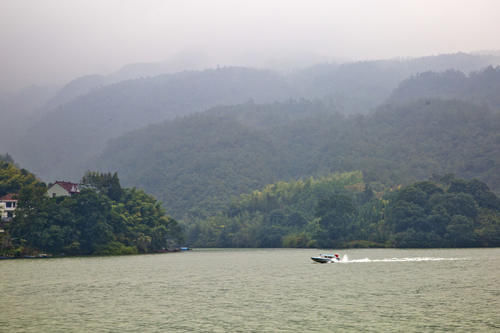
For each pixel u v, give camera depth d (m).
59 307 68.69
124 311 65.44
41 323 58.56
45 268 128.00
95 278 103.69
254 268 127.00
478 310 64.25
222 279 101.19
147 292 82.62
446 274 104.81
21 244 172.50
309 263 142.38
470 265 125.75
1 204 194.38
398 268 119.94
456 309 65.00
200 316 61.91
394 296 76.00
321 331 53.97
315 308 66.69
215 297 76.69
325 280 97.62
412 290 82.00
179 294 80.06
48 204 179.88
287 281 96.69
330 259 144.50
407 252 190.00
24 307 68.81
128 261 157.12
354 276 103.81
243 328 55.50
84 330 55.09
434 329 54.38
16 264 141.88
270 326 56.38
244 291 83.06
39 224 174.62
